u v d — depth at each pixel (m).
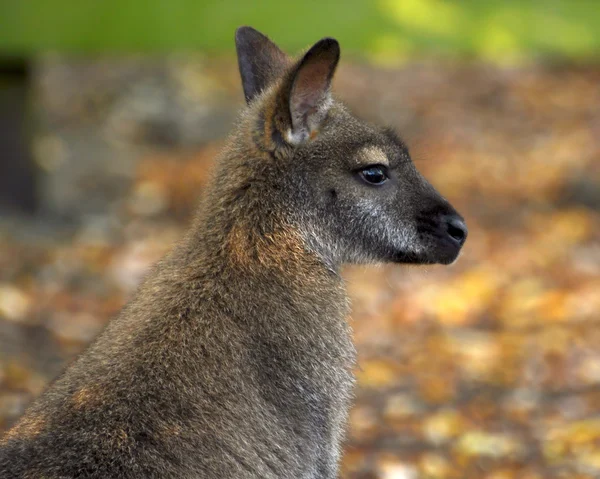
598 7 17.88
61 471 5.62
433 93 27.97
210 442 6.01
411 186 7.46
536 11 17.64
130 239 17.48
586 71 29.42
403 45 16.94
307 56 6.77
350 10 16.70
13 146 17.75
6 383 10.81
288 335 6.61
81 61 29.78
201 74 30.08
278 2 16.44
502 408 11.46
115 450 5.77
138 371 6.12
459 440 10.66
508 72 29.53
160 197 20.17
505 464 10.09
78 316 13.80
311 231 7.07
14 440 5.92
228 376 6.26
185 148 24.61
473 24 17.31
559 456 10.14
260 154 7.03
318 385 6.68
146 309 6.49
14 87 17.47
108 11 16.34
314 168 7.09
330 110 7.22
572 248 16.86
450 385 12.12
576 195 19.12
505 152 22.58
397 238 7.39
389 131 7.52
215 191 7.08
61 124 25.41
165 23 16.38
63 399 6.09
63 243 16.86
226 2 16.39
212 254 6.75
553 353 12.76
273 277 6.77
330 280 7.09
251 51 7.91
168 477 5.79
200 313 6.45
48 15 16.28
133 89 28.23
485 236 17.53
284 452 6.35
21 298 13.98
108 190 20.53
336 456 6.90
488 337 13.64
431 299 15.08
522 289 15.23
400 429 10.94
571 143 22.56
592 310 14.12
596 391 11.74
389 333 13.91
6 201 17.92
